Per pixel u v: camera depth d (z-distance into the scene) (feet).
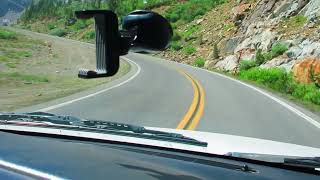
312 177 6.22
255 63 143.95
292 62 123.54
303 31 138.41
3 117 9.05
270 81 116.37
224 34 204.03
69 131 7.98
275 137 39.63
